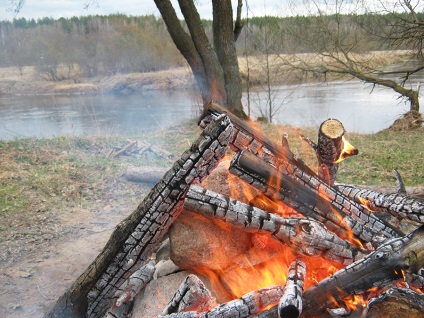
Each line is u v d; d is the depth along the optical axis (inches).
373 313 83.7
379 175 260.2
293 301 81.7
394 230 113.2
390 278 85.9
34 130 557.6
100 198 234.1
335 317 88.4
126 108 759.7
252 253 107.3
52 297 143.1
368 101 679.1
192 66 417.4
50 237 187.6
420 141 364.2
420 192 180.1
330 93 763.4
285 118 569.3
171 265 116.5
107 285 103.6
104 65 1178.0
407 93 498.9
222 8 415.8
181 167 93.8
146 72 1140.5
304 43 539.2
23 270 160.9
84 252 174.7
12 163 276.5
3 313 135.0
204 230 106.0
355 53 558.9
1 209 213.2
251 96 705.6
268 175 97.2
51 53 1193.4
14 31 1348.4
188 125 459.8
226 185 112.0
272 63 598.2
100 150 319.3
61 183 248.7
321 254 96.3
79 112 730.8
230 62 424.5
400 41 468.4
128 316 110.1
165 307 96.8
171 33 404.8
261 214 95.2
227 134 92.8
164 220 98.0
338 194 112.8
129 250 99.0
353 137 393.1
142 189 247.6
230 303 89.4
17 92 1131.3
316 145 130.1
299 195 100.0
